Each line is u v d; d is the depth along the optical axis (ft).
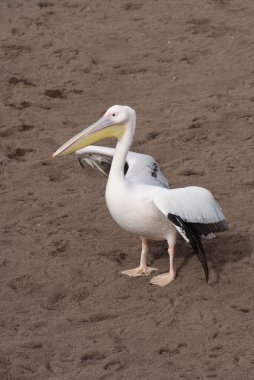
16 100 60.03
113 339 34.04
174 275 38.32
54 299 37.47
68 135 54.75
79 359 32.83
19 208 45.65
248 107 58.13
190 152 52.42
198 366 32.19
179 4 78.28
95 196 46.91
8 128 55.52
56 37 71.51
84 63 66.13
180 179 48.85
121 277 38.81
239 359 32.60
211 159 51.31
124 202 36.60
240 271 38.99
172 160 51.49
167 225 37.04
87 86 62.34
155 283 38.04
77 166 50.70
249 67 64.75
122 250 41.32
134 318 35.60
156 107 58.80
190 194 36.29
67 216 44.73
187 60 66.59
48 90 61.62
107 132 37.88
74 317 35.86
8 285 38.27
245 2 78.59
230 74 63.72
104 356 33.12
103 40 70.64
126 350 33.30
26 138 54.49
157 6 78.02
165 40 70.38
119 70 64.95
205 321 35.17
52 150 52.80
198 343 33.68
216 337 34.09
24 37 71.56
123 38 71.05
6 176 49.44
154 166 40.11
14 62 66.54
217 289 37.58
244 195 46.50
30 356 33.14
